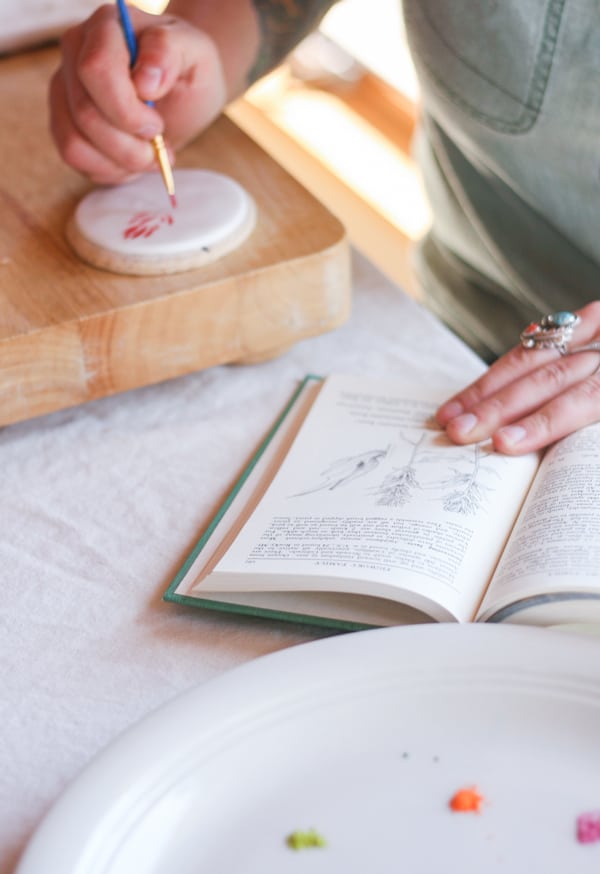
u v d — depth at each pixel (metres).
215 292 0.81
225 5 0.98
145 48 0.86
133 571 0.69
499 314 1.03
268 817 0.49
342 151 2.57
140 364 0.81
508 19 0.83
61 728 0.58
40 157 0.98
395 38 2.81
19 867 0.44
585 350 0.77
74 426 0.83
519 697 0.52
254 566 0.63
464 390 0.78
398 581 0.60
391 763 0.51
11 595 0.67
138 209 0.86
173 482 0.77
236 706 0.51
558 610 0.57
